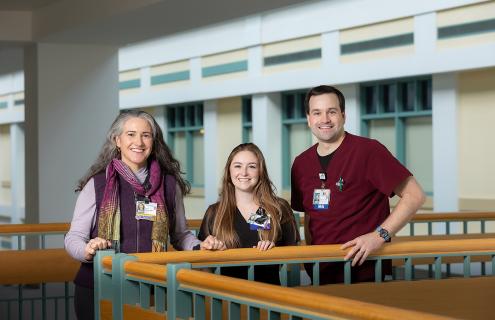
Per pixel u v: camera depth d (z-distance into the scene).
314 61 12.84
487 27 10.07
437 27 10.72
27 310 8.55
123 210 3.67
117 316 3.29
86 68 11.16
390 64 11.41
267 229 3.75
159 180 3.78
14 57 14.43
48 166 10.98
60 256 5.63
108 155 3.76
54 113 11.01
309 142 13.62
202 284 2.76
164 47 16.77
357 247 3.62
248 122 14.98
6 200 23.08
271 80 13.70
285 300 2.38
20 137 22.14
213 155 15.87
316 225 3.95
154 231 3.69
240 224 3.77
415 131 11.76
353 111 12.34
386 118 12.12
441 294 3.84
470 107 10.68
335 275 3.90
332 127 3.86
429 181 11.59
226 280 2.65
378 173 3.78
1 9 10.75
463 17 10.37
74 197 11.10
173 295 2.91
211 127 15.91
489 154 10.46
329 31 12.45
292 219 3.87
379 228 3.67
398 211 3.71
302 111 13.68
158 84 17.16
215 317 2.76
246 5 8.40
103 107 11.23
